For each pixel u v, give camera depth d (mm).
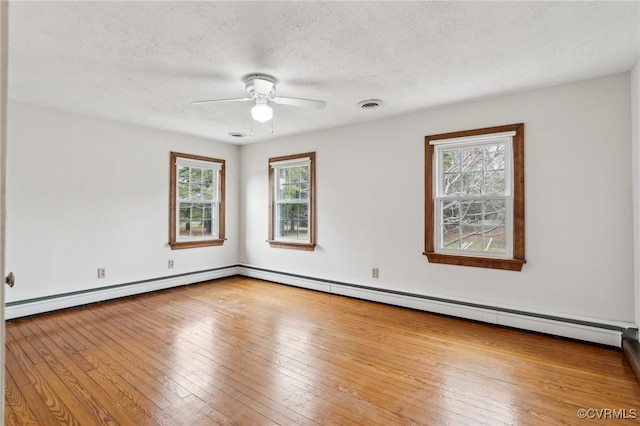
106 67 2637
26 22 2004
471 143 3496
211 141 5266
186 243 4926
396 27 2078
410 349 2766
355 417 1873
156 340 2926
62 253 3738
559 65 2611
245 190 5645
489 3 1838
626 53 2416
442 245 3697
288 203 5109
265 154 5340
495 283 3344
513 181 3227
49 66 2615
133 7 1865
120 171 4219
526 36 2184
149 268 4535
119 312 3707
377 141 4113
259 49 2355
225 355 2639
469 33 2148
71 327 3236
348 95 3268
